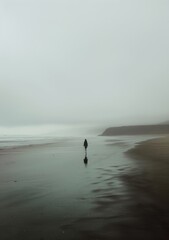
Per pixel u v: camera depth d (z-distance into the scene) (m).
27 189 16.94
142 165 25.80
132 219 10.73
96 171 23.80
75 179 20.19
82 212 11.91
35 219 11.11
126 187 16.53
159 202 12.98
